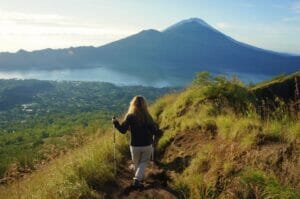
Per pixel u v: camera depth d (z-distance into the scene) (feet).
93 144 21.20
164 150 19.65
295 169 12.82
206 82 25.99
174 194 14.83
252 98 24.07
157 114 28.43
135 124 16.47
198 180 14.60
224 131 17.42
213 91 23.90
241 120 17.81
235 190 13.00
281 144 14.85
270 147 14.73
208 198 13.66
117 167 18.01
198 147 17.80
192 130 20.10
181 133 20.21
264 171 13.23
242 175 13.42
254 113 18.75
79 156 17.98
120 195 15.07
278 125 16.52
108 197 14.90
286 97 25.77
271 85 26.21
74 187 14.44
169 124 23.21
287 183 12.35
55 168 17.69
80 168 15.97
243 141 15.71
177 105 25.25
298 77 26.53
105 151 18.97
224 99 22.91
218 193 13.69
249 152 14.58
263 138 15.49
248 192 12.62
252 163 13.79
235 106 22.20
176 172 16.78
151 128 16.61
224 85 24.06
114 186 15.83
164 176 16.70
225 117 19.49
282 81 26.53
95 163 16.61
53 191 14.56
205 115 21.30
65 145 23.39
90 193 14.65
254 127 16.72
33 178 19.01
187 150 18.12
